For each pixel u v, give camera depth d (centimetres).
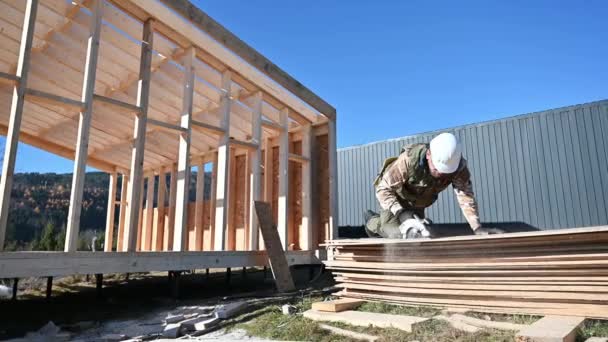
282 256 645
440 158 407
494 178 968
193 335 398
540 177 907
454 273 374
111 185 1138
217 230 658
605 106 845
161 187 1159
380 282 432
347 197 1206
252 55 715
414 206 486
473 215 429
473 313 360
